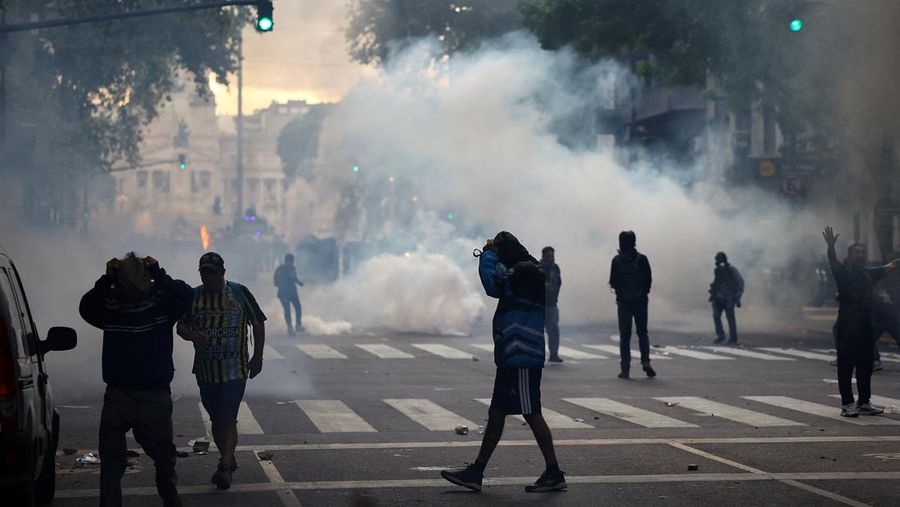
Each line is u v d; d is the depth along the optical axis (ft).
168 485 25.39
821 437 39.04
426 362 68.90
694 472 32.53
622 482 31.07
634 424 42.29
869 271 44.50
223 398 30.53
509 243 31.14
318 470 32.86
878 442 37.91
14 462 21.81
